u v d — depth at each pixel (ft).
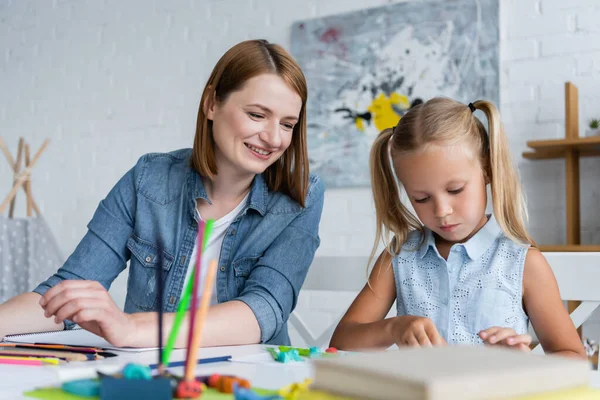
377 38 8.32
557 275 3.82
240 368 2.12
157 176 3.89
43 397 1.53
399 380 1.15
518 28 7.65
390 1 8.30
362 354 1.42
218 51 9.64
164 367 1.69
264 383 1.77
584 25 7.35
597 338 6.88
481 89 7.70
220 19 9.64
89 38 10.75
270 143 3.43
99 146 10.56
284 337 3.66
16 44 11.42
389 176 3.81
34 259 8.40
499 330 2.55
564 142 6.66
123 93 10.39
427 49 8.02
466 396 1.14
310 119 8.66
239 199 3.81
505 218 3.52
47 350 2.49
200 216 3.79
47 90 11.09
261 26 9.27
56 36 11.06
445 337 3.51
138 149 10.23
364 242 8.30
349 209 8.43
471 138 3.33
